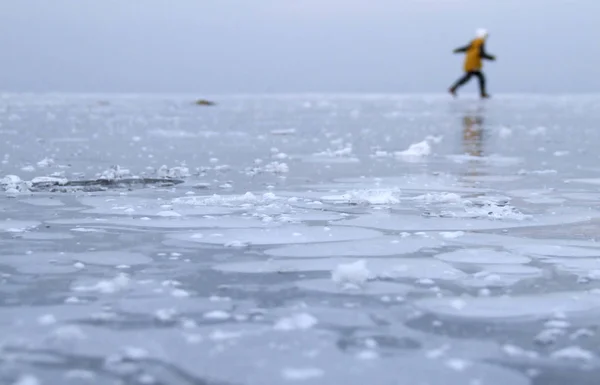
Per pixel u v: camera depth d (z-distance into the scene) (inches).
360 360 67.0
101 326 74.8
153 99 941.8
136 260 102.7
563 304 83.9
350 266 92.1
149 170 214.5
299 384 61.9
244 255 106.3
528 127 445.7
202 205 150.1
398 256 106.7
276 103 837.2
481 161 257.4
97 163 234.7
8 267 98.1
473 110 668.1
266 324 76.1
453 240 118.4
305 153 282.7
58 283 90.4
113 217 135.1
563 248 112.8
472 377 63.7
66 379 61.9
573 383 62.7
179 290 86.7
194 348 69.2
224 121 501.7
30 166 221.5
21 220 131.8
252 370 64.4
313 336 72.7
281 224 129.7
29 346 69.3
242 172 214.7
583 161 255.6
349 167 234.2
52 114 549.6
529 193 174.7
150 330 73.8
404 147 315.6
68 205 148.7
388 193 164.6
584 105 765.9
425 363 66.6
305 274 96.0
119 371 63.8
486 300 85.3
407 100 919.7
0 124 431.2
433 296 86.7
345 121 510.3
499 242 117.2
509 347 70.2
